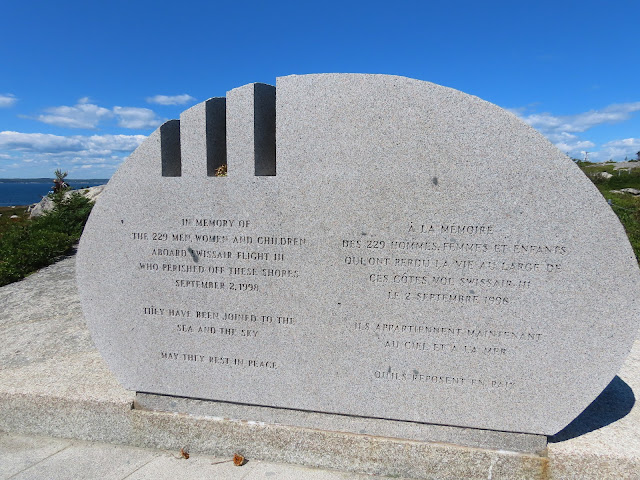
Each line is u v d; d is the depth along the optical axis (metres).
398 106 3.07
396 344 3.29
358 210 3.20
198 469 3.41
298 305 3.40
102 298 3.70
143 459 3.54
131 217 3.57
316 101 3.17
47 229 11.40
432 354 3.25
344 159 3.18
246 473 3.37
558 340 3.06
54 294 7.21
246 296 3.47
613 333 2.97
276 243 3.36
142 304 3.65
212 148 3.50
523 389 3.16
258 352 3.52
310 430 3.48
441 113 3.02
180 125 3.43
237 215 3.39
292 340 3.45
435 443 3.32
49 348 5.10
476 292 3.12
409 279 3.20
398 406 3.37
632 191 29.33
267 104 3.45
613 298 2.94
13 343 5.30
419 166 3.09
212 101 3.43
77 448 3.68
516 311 3.09
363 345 3.34
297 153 3.24
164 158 3.52
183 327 3.62
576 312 3.01
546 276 3.02
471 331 3.17
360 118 3.13
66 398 3.75
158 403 3.78
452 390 3.27
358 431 3.47
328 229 3.27
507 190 2.99
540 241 2.99
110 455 3.59
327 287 3.33
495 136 2.96
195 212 3.46
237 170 3.35
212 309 3.55
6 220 19.53
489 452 3.21
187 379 3.68
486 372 3.20
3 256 9.19
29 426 3.84
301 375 3.48
